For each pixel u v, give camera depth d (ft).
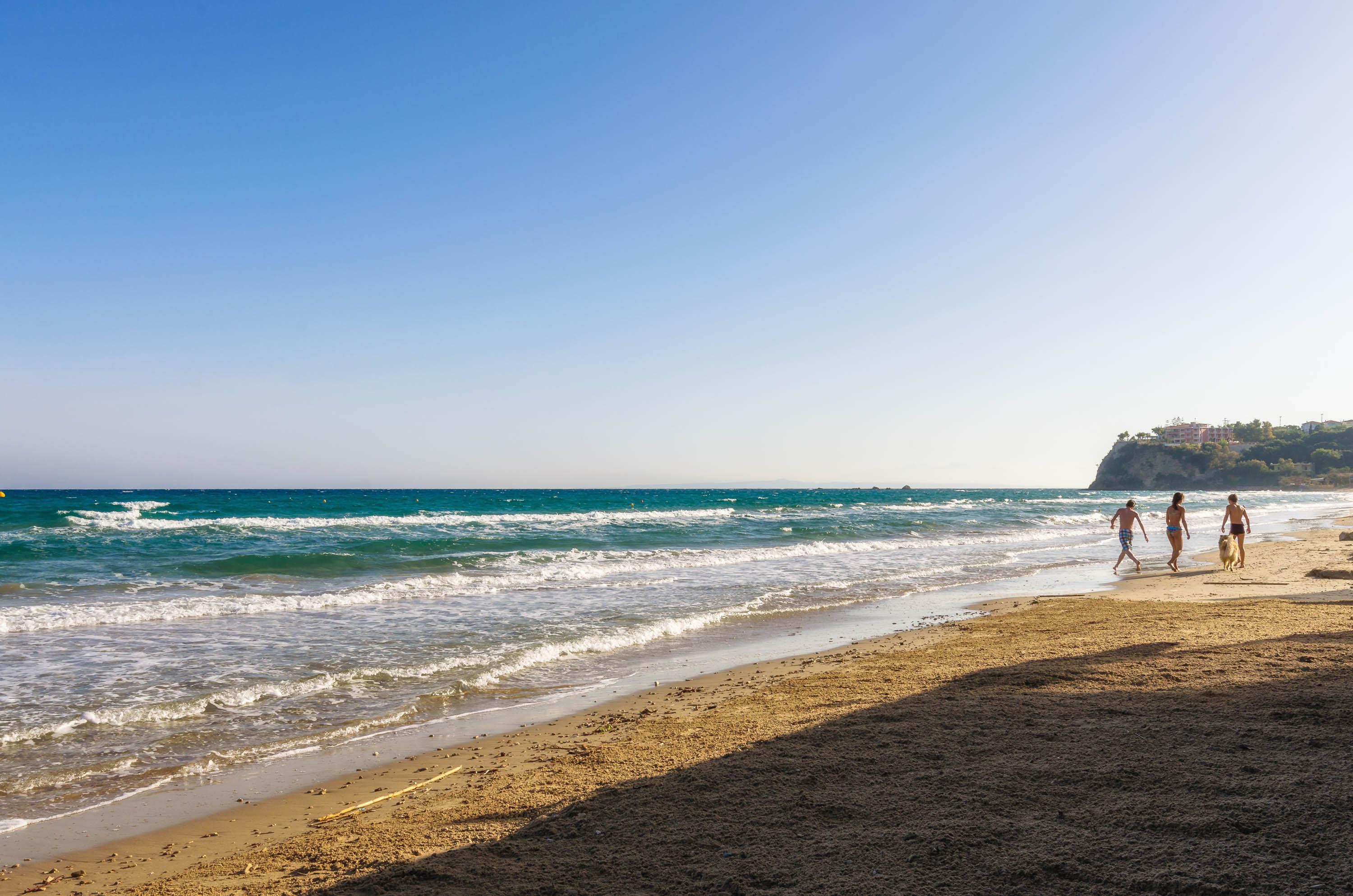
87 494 334.24
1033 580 58.80
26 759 20.08
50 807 17.25
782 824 13.01
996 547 91.25
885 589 53.57
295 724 23.17
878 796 13.93
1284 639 26.58
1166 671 22.59
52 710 24.09
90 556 68.74
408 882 11.87
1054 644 29.86
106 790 18.22
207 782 18.70
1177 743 15.44
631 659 32.42
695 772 16.24
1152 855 10.69
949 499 352.08
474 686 27.53
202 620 40.47
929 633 36.60
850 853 11.60
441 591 51.57
